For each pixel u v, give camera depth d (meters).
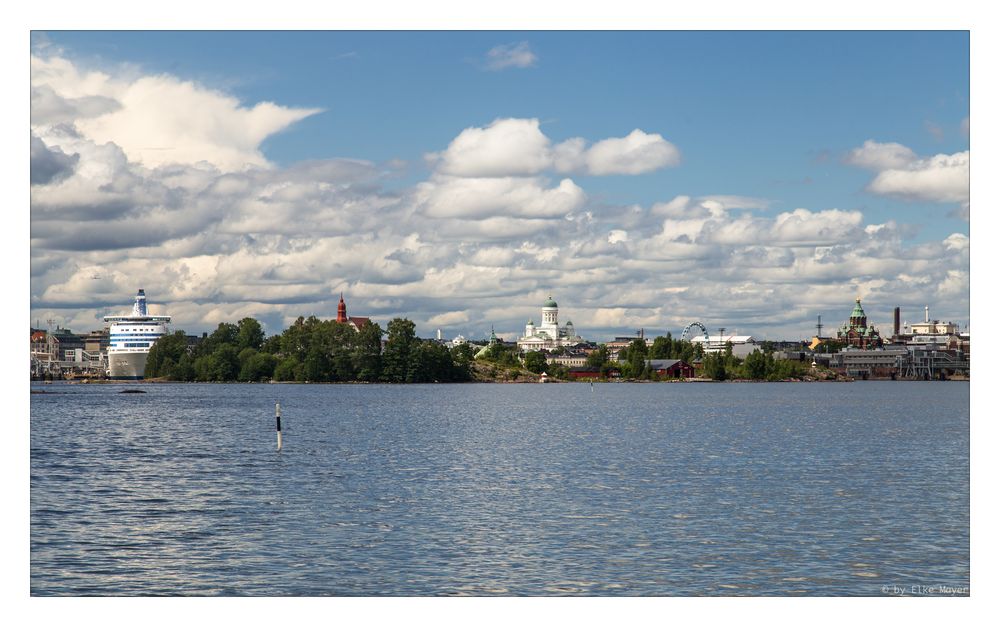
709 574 43.28
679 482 70.19
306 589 40.94
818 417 159.38
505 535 50.41
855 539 49.97
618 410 184.50
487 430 124.12
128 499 62.31
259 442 104.44
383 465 81.00
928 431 123.56
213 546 48.00
